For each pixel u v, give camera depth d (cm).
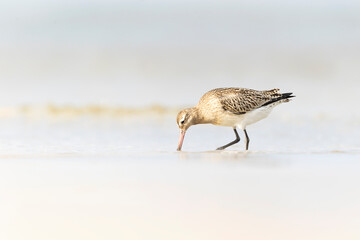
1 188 962
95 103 2058
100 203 883
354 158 1238
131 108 2002
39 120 1798
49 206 869
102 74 2545
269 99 1532
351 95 2206
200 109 1539
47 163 1170
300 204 884
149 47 2931
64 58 2711
